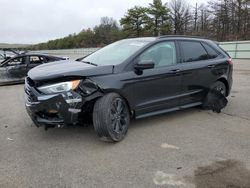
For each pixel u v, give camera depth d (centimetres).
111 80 474
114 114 468
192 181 356
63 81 444
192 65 596
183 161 409
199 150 445
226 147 457
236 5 5172
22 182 357
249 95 828
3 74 1236
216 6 5553
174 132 522
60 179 363
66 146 462
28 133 525
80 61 574
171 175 371
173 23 6919
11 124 584
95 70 468
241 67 1770
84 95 450
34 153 438
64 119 447
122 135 483
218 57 661
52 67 500
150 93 530
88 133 516
